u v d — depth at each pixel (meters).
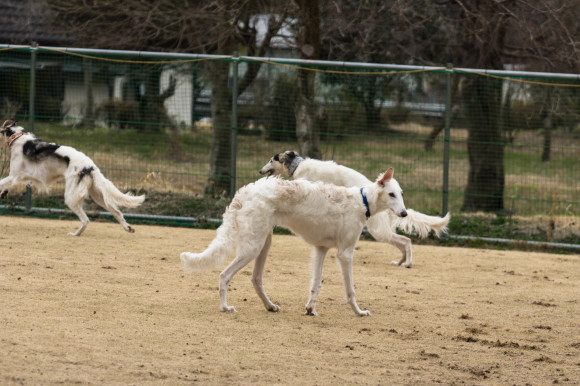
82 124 16.77
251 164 16.83
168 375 5.46
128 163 16.39
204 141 17.92
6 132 12.63
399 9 17.53
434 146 17.95
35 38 21.75
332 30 18.66
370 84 18.03
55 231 12.55
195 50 17.81
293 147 17.52
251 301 8.36
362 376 5.83
